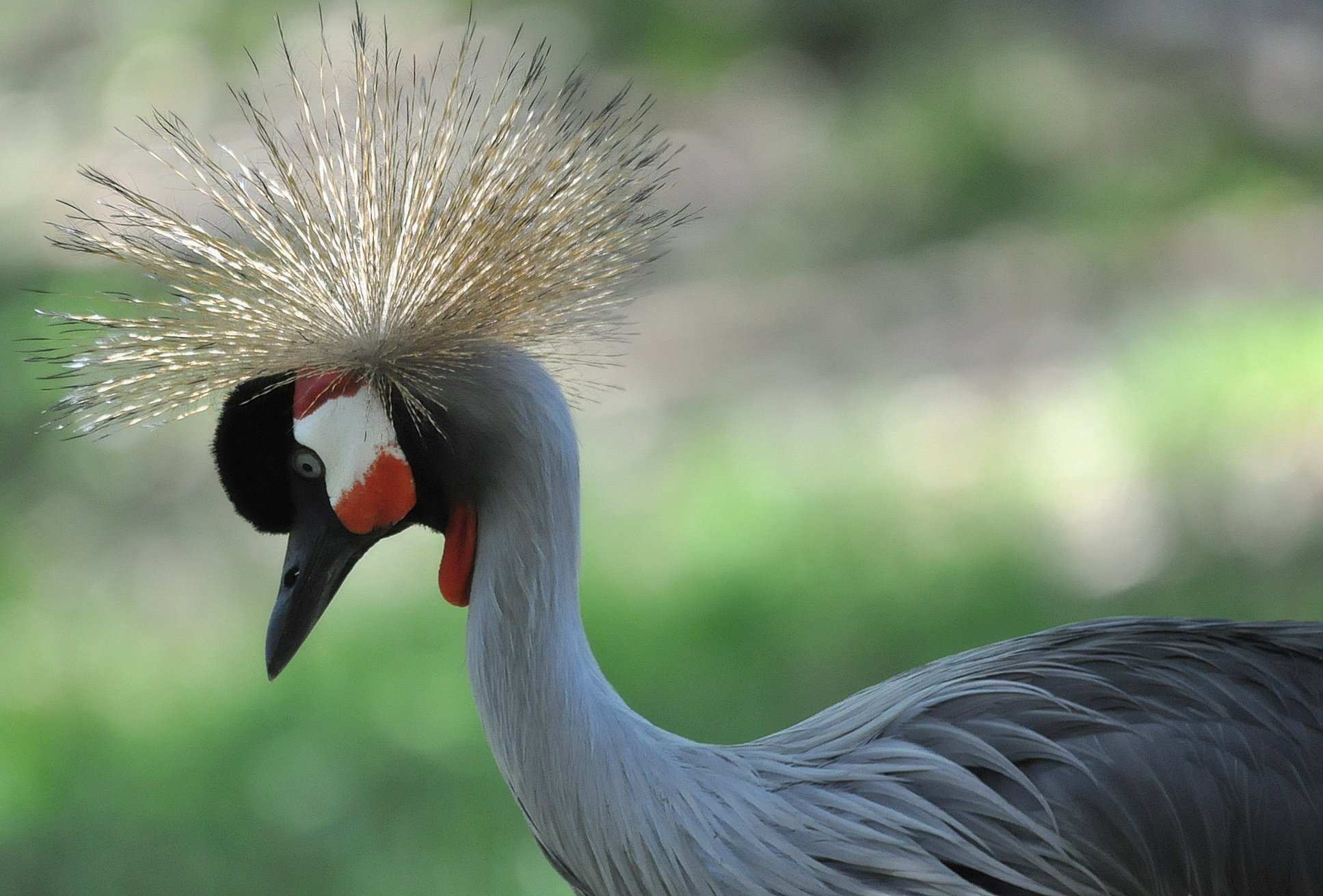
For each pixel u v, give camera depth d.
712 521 11.45
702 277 16.11
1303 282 14.30
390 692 9.58
